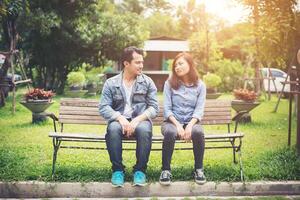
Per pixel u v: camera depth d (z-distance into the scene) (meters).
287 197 5.21
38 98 10.16
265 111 14.16
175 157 6.62
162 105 6.04
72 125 10.14
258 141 8.20
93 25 21.94
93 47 22.06
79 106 6.01
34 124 10.16
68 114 5.96
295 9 7.18
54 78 22.42
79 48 21.94
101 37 22.34
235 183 5.28
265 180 5.44
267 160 6.26
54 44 21.23
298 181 5.43
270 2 7.29
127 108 5.45
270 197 5.19
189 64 5.60
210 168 5.73
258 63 20.92
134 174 5.14
